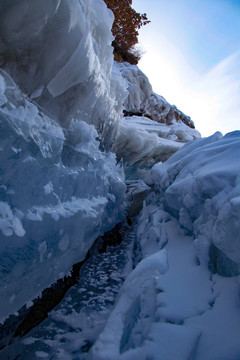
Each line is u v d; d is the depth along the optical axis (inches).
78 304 112.7
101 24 120.7
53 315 101.5
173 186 124.6
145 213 246.2
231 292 57.9
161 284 70.6
